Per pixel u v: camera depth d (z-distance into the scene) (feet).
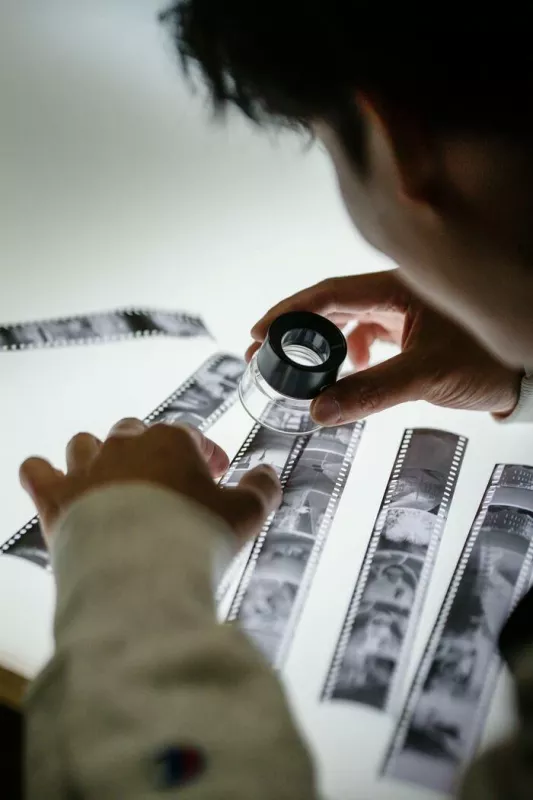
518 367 2.35
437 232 1.44
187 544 1.58
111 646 1.40
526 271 1.47
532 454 2.33
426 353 2.34
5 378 2.38
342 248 3.02
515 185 1.35
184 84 3.57
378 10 1.19
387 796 1.61
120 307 2.67
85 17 3.82
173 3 1.65
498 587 1.97
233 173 3.25
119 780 1.23
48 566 1.97
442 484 2.22
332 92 1.33
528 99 1.25
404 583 1.97
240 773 1.24
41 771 1.31
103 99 3.46
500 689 1.78
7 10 3.73
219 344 2.62
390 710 1.74
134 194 3.08
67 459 2.00
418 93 1.25
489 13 1.17
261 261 2.93
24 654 1.81
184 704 1.31
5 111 3.30
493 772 1.29
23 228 2.86
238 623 1.87
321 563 2.01
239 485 1.95
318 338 2.24
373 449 2.31
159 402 2.39
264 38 1.29
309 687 1.78
